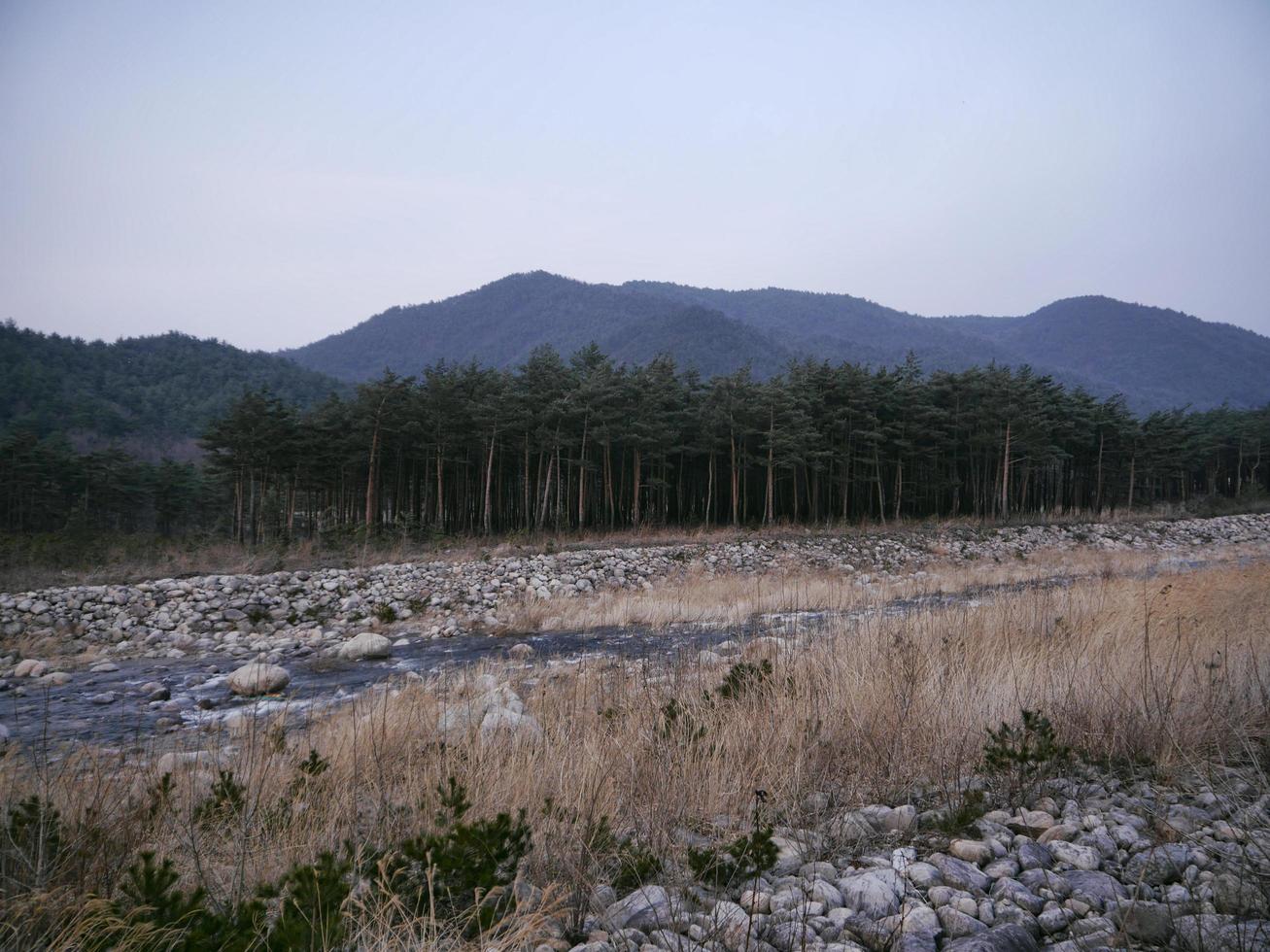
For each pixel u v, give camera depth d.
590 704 6.47
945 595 17.62
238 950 2.50
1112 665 5.98
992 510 53.97
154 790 4.24
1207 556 31.53
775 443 43.34
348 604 18.47
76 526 30.11
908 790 4.25
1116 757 4.54
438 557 25.88
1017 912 2.66
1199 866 2.95
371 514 40.44
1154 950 2.35
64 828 3.44
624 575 23.64
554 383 44.25
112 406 150.00
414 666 12.54
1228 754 4.35
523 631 16.08
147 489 65.44
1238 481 71.69
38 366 149.88
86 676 12.55
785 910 2.82
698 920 2.78
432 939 2.56
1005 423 49.34
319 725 6.89
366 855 3.45
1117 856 3.14
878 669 6.21
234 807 3.94
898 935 2.51
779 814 4.00
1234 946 2.29
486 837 3.20
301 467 45.19
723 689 6.29
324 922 2.58
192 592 18.03
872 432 47.00
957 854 3.29
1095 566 27.14
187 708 9.81
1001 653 6.91
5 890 2.84
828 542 31.28
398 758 5.22
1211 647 6.43
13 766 4.50
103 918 2.60
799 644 8.86
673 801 4.04
